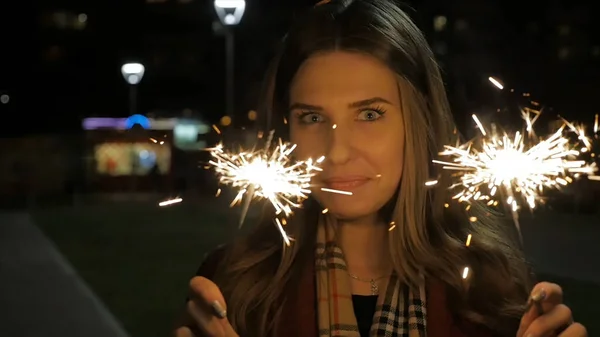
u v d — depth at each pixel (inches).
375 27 78.4
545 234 663.1
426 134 81.2
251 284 82.6
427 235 81.7
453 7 1238.9
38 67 1940.2
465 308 79.8
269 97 87.0
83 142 1528.1
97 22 1972.2
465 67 1208.2
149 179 1466.5
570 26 1243.2
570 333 67.6
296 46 80.2
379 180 77.6
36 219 968.3
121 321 362.3
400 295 81.4
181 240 702.5
